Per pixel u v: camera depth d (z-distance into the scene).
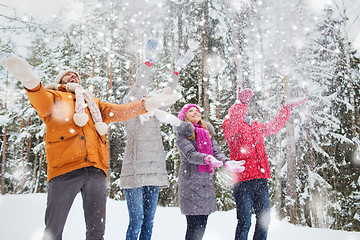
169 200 11.24
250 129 3.10
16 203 5.23
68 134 1.93
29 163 17.28
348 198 10.98
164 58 9.71
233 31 8.98
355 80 11.27
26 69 1.65
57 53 13.12
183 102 9.99
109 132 12.12
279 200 10.11
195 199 2.64
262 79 11.57
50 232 1.81
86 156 1.94
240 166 2.77
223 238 3.52
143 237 2.74
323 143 11.20
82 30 11.84
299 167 11.16
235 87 9.65
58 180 1.84
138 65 10.53
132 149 2.75
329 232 4.03
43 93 1.80
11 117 14.90
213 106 10.98
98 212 1.90
